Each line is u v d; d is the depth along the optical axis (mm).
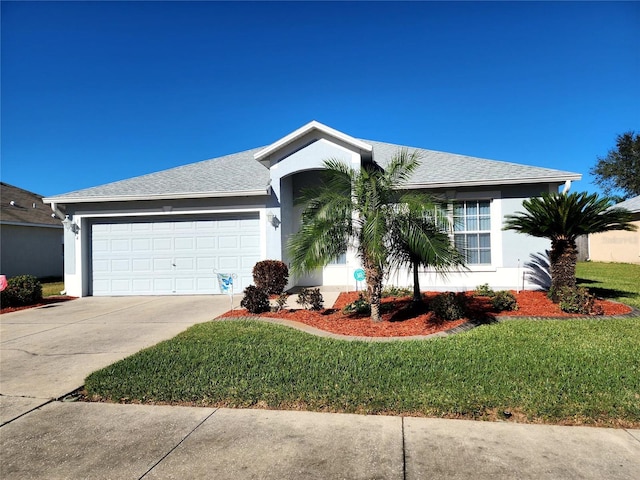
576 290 9289
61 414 4242
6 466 3234
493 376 4895
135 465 3230
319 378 4945
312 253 7590
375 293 8117
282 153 13133
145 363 5668
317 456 3326
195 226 13633
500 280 12383
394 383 4727
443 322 8023
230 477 3045
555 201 9477
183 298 12758
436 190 12500
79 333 8148
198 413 4223
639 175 37531
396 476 3014
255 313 9461
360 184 7930
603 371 5031
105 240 13891
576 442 3496
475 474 3023
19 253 21594
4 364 6082
